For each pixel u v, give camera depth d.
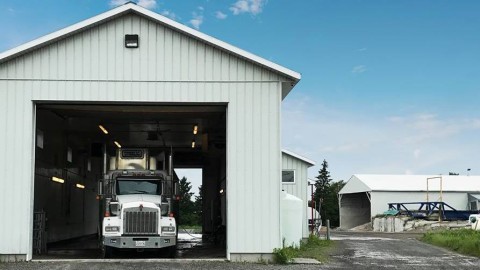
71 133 27.44
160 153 20.70
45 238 20.41
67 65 17.33
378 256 19.27
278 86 17.72
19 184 16.80
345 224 67.31
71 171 28.17
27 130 17.02
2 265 15.55
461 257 19.11
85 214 31.77
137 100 17.41
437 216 53.41
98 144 29.62
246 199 17.31
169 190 19.89
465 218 53.47
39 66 17.23
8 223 16.64
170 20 17.36
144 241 17.64
